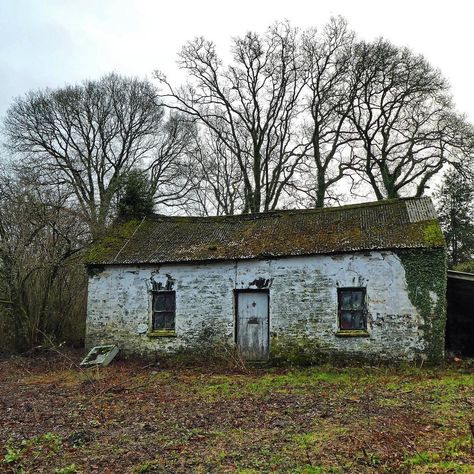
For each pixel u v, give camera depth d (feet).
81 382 43.19
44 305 63.31
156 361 53.11
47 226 63.57
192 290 53.78
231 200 121.08
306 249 50.11
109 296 56.49
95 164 108.47
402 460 21.09
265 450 23.27
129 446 24.93
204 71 102.94
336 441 23.98
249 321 51.96
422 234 47.34
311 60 98.89
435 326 45.19
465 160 91.15
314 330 48.85
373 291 47.44
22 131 101.55
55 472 21.63
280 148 103.40
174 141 118.42
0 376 47.21
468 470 19.42
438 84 92.43
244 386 39.45
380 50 92.79
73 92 105.60
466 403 30.32
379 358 46.32
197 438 25.84
